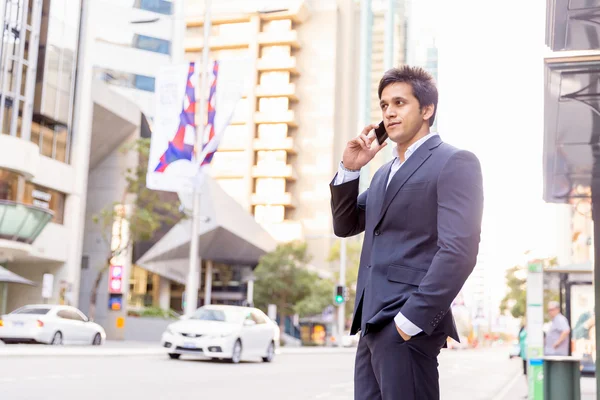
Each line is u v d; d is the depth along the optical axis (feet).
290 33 336.90
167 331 61.26
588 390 47.44
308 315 208.74
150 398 32.27
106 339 144.36
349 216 10.29
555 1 21.77
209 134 81.87
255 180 333.83
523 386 51.90
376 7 403.13
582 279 69.21
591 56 22.30
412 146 9.43
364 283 9.37
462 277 8.51
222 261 237.04
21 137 116.26
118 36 219.41
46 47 122.01
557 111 25.62
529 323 47.83
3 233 103.76
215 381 42.80
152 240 175.52
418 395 8.66
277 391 39.19
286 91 334.65
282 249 205.98
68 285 126.93
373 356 8.99
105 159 160.66
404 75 9.50
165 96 82.74
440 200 8.86
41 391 32.60
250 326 63.77
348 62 352.28
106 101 147.33
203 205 177.17
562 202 35.50
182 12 231.91
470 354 174.19
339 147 343.05
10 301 131.44
